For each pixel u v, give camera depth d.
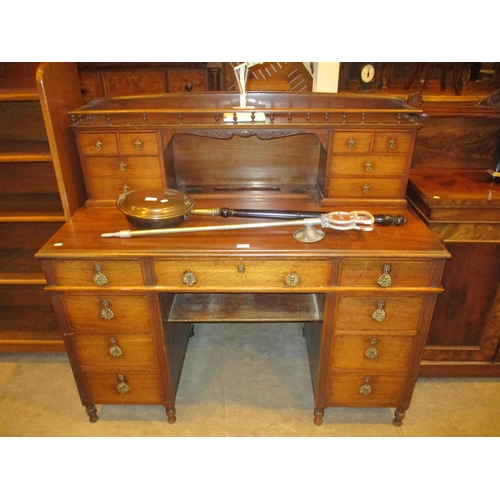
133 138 1.39
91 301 1.30
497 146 1.59
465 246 1.46
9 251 1.89
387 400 1.50
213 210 1.33
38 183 1.80
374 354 1.38
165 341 1.40
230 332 2.09
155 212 1.26
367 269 1.23
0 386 1.73
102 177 1.47
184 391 1.71
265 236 1.29
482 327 1.63
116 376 1.46
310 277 1.25
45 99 1.31
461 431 1.53
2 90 1.51
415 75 2.88
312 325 1.71
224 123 1.38
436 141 1.67
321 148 1.53
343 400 1.51
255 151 1.59
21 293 2.06
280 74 3.28
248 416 1.59
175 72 2.50
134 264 1.23
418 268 1.22
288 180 1.64
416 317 1.32
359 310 1.31
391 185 1.47
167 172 1.48
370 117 1.44
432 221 1.41
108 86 2.53
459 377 1.78
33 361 1.87
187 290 1.26
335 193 1.49
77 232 1.32
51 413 1.61
